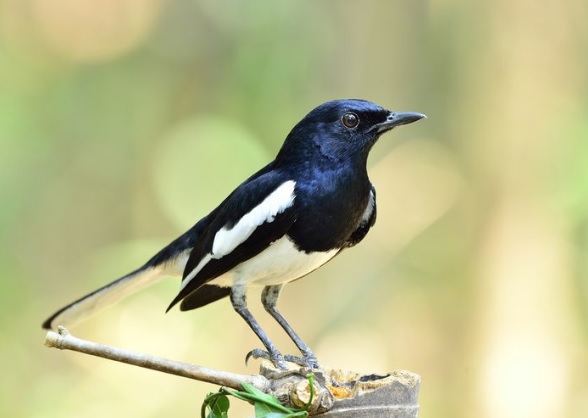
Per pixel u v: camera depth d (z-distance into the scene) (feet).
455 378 46.19
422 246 48.32
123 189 56.70
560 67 45.09
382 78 52.47
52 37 57.06
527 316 44.45
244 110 51.42
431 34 51.34
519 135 45.21
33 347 51.55
